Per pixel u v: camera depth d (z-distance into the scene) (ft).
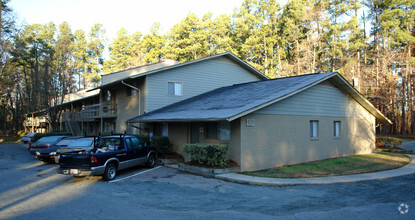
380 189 28.86
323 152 52.08
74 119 106.52
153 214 20.61
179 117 44.19
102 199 25.21
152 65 91.15
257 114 41.14
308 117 49.62
